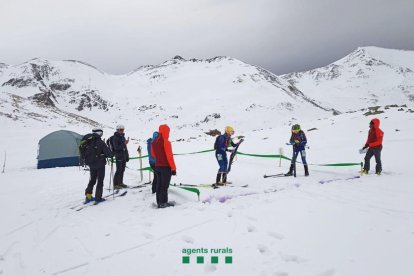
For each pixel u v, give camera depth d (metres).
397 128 20.78
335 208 6.40
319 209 6.37
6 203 8.49
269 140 24.34
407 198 6.94
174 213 6.55
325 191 7.93
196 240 5.10
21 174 14.46
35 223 6.54
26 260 4.76
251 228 5.47
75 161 17.66
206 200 7.47
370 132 10.29
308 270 3.99
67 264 4.54
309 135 24.02
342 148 17.42
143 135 48.06
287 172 11.89
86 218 6.64
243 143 24.42
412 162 12.08
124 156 9.69
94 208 7.40
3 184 11.81
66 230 5.98
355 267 4.00
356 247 4.55
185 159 17.80
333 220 5.69
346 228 5.28
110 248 4.99
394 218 5.68
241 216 6.11
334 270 3.95
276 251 4.56
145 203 7.61
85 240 5.40
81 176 13.09
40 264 4.59
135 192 8.94
